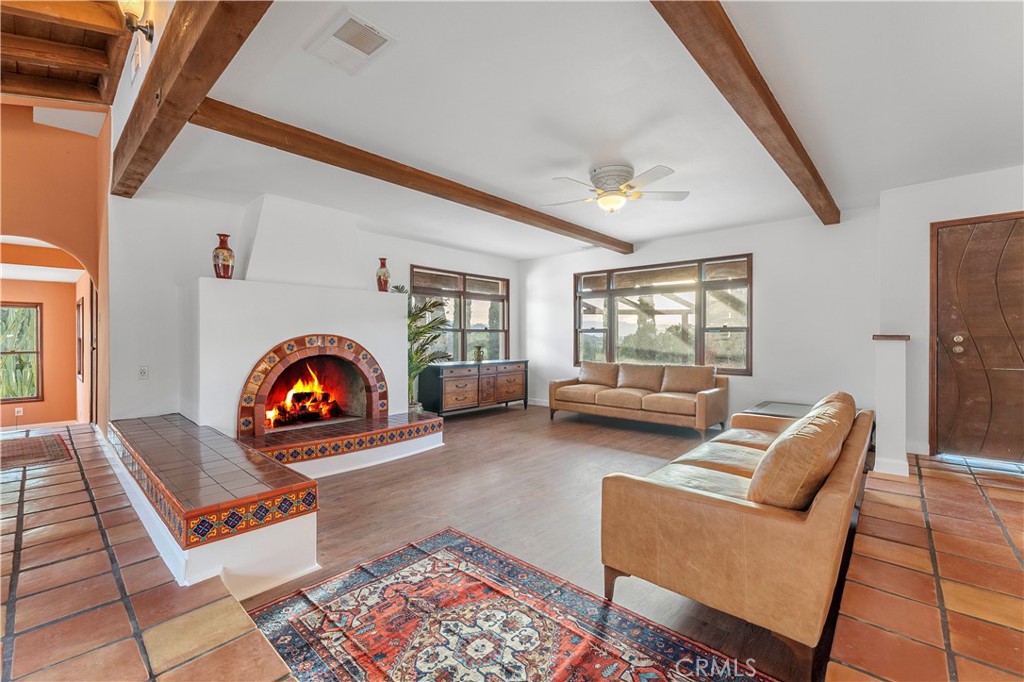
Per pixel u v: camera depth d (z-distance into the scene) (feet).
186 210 13.71
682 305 19.86
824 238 16.22
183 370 13.23
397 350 16.12
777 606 5.13
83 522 8.32
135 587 6.23
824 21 6.21
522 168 11.62
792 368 16.93
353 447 13.00
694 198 14.25
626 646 5.62
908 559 6.89
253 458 9.14
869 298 15.40
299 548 7.36
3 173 13.38
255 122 8.81
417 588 6.87
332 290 14.30
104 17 8.65
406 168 11.45
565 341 23.95
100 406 14.71
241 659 4.95
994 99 8.32
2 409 22.72
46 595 6.02
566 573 7.32
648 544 6.08
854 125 9.34
